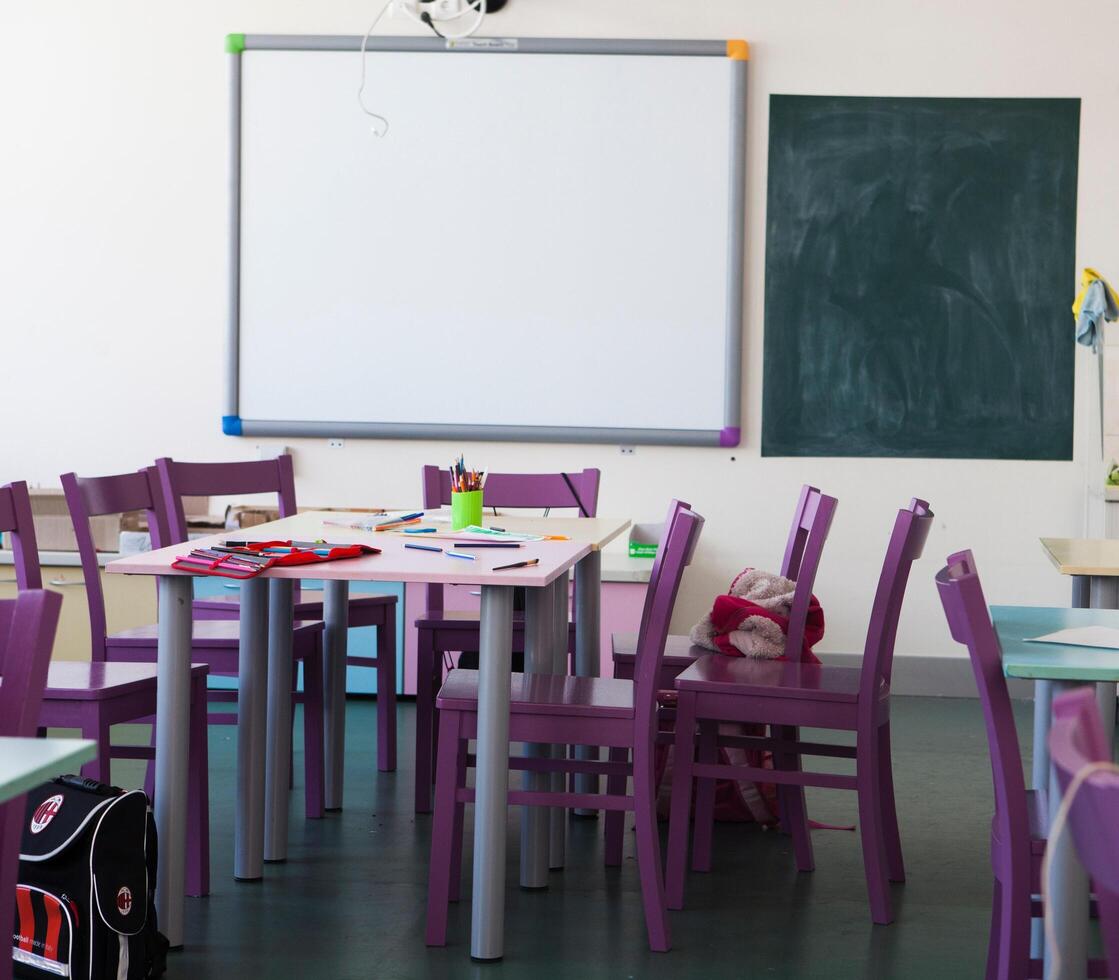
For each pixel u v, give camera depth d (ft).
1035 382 16.56
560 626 10.68
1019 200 16.48
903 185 16.57
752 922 9.05
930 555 16.76
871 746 8.96
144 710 8.89
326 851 10.53
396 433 16.96
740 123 16.48
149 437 17.33
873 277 16.65
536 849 9.68
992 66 16.44
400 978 8.00
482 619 8.20
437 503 13.43
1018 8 16.38
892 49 16.48
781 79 16.57
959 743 14.33
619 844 10.32
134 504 10.95
